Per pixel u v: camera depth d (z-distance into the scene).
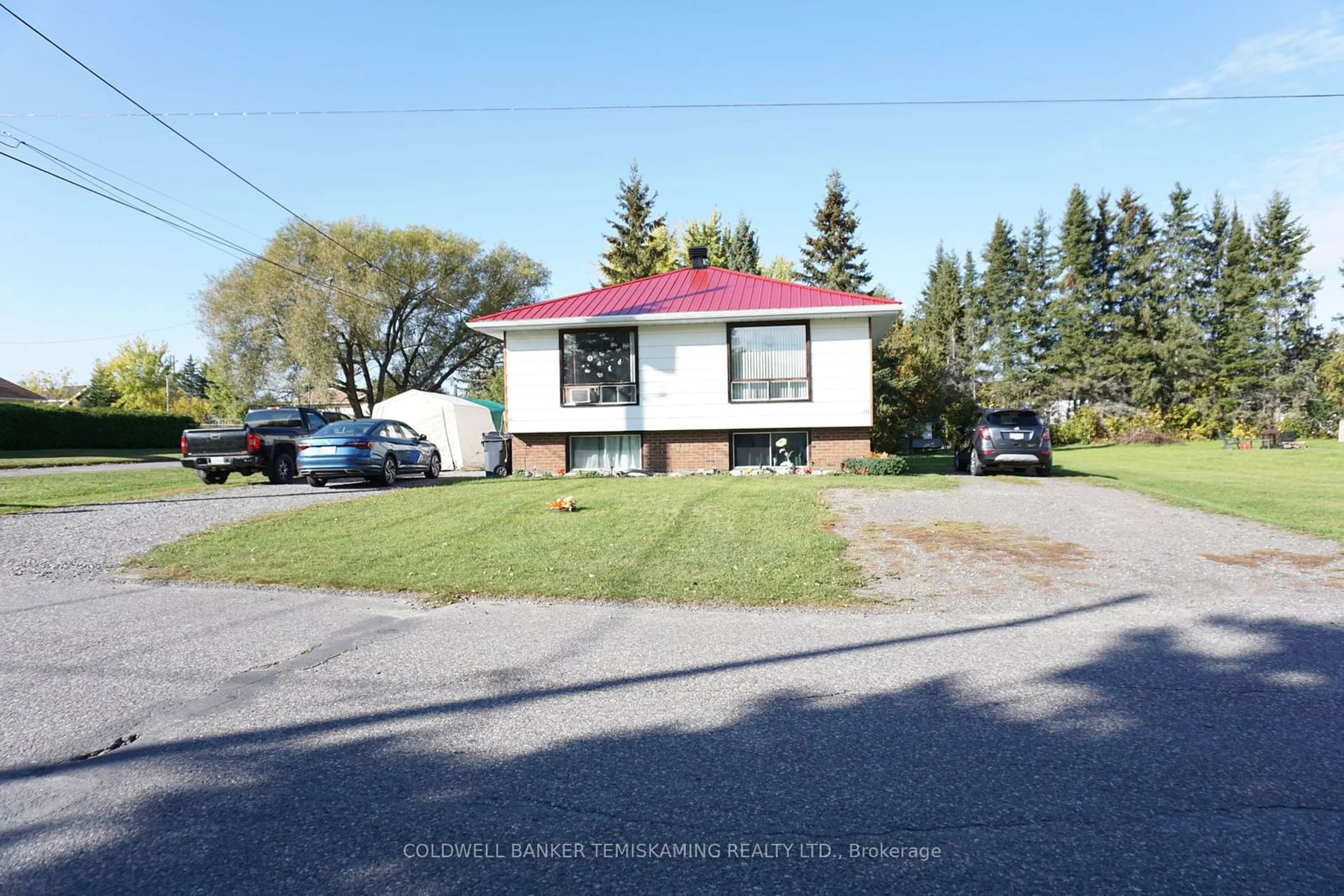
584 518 10.30
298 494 14.34
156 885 2.55
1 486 16.12
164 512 11.95
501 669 4.82
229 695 4.42
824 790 3.13
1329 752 3.38
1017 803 2.99
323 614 6.29
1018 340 48.41
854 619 5.85
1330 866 2.53
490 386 42.56
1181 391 41.34
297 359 41.28
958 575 7.14
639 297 20.22
